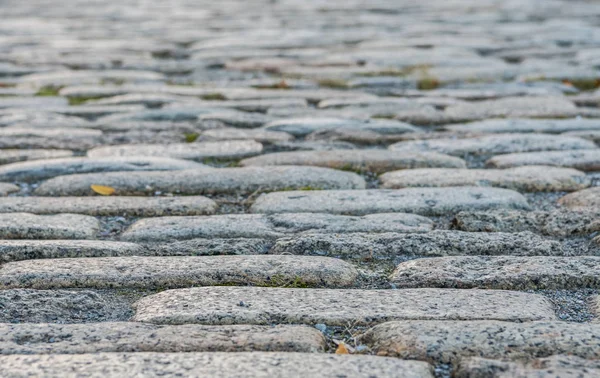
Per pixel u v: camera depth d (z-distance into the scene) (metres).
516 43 9.72
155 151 5.23
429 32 10.77
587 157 4.99
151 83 7.64
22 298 3.04
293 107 6.58
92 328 2.78
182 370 2.46
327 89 7.37
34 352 2.61
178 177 4.57
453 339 2.67
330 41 10.04
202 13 13.64
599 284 3.20
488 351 2.61
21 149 5.34
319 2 15.57
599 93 7.04
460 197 4.19
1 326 2.78
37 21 12.49
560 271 3.26
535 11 13.35
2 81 7.70
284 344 2.66
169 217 3.94
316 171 4.66
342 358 2.55
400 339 2.68
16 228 3.73
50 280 3.20
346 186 4.50
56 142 5.48
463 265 3.34
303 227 3.80
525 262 3.36
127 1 16.11
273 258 3.39
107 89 7.24
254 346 2.66
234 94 7.07
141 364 2.50
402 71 8.05
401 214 3.95
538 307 2.95
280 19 12.59
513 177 4.54
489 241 3.58
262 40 10.14
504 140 5.41
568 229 3.77
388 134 5.70
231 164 5.04
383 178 4.68
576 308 3.02
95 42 10.03
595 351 2.59
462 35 10.42
